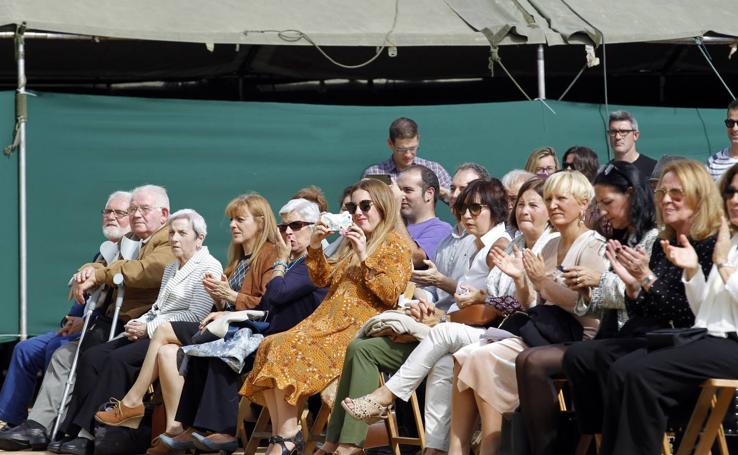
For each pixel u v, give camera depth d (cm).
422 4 2269
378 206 1529
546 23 2228
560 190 1377
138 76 2652
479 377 1338
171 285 1762
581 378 1226
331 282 1570
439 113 2261
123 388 1720
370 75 2641
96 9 2148
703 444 1158
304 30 2161
